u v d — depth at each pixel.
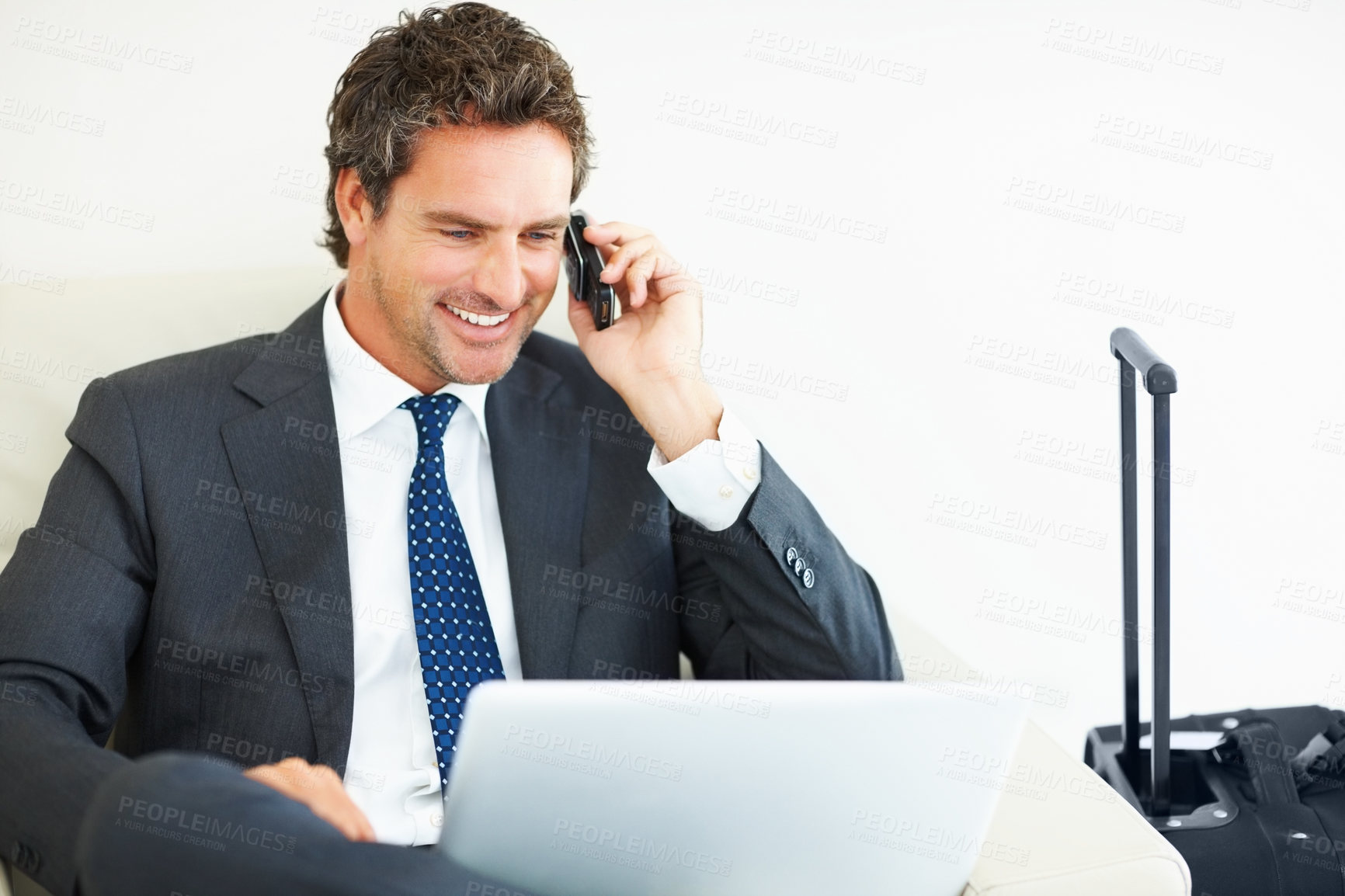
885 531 2.04
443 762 1.30
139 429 1.32
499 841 0.96
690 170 1.88
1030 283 2.00
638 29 1.81
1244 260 2.03
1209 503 2.09
